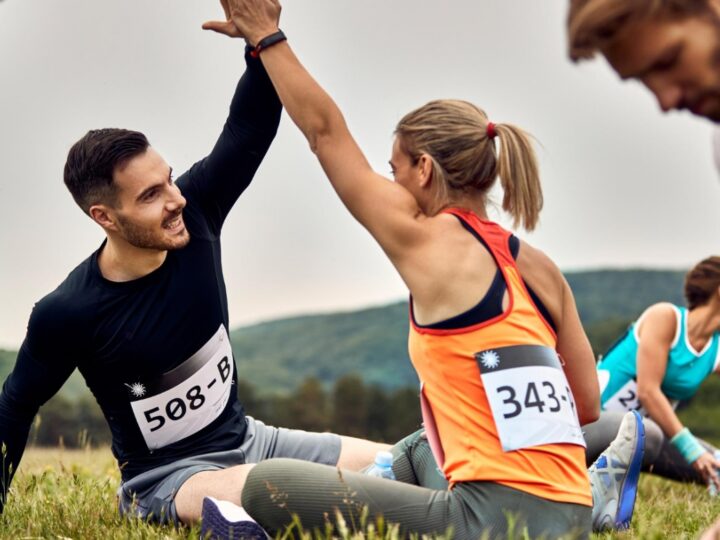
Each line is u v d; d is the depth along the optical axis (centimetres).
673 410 635
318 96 332
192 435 429
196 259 425
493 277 319
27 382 413
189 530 397
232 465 430
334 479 326
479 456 315
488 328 316
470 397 317
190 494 404
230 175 434
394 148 340
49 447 734
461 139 327
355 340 14550
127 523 407
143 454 429
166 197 403
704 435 4447
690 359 605
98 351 414
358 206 325
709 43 219
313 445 455
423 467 408
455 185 330
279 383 13775
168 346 417
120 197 398
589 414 363
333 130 330
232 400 446
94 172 397
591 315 12094
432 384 326
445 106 334
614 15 219
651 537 308
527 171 324
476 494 315
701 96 225
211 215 438
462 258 320
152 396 420
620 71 230
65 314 407
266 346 14950
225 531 341
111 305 410
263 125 431
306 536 307
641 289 12538
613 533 383
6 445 416
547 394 317
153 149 408
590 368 353
